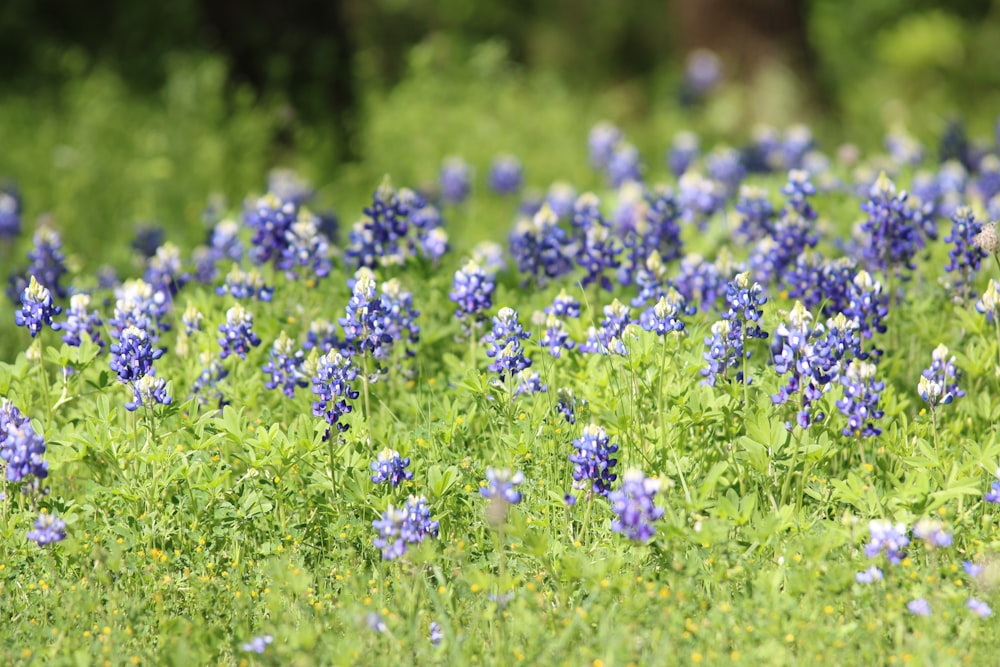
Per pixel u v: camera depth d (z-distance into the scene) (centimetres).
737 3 2347
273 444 709
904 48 2869
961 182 1287
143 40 2348
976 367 782
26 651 595
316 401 767
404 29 2948
